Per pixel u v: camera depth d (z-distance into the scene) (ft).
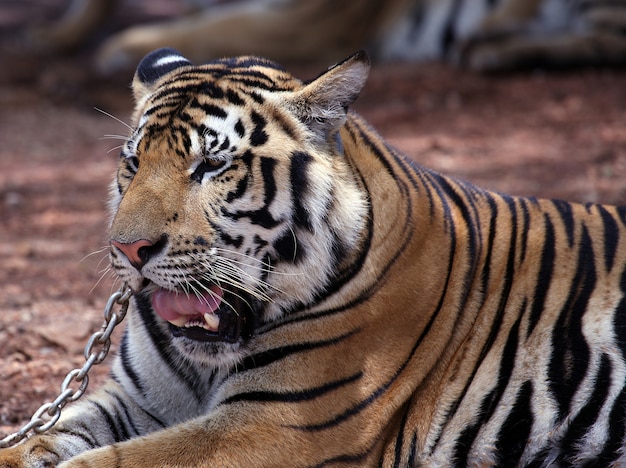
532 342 21.75
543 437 21.49
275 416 20.04
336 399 20.53
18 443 21.27
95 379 27.58
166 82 21.62
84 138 57.52
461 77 61.26
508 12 63.67
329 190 20.33
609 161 45.03
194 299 20.36
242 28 69.72
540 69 60.75
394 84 61.21
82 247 39.73
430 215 21.84
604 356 21.45
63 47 76.64
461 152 48.32
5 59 73.82
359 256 20.65
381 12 69.72
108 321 21.12
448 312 21.80
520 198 23.71
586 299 21.94
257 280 20.39
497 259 22.48
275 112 20.54
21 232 41.73
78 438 21.26
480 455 21.65
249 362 20.72
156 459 19.60
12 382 27.45
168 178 20.08
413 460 21.61
